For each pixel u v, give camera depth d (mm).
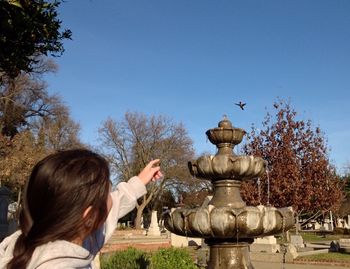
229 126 7887
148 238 29875
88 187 1482
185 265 9195
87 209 1494
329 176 31906
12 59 7395
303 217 37469
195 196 54625
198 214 6777
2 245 1557
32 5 7004
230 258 7121
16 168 33500
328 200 31141
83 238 1547
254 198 29344
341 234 49250
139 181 2236
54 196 1440
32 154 34812
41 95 47969
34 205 1463
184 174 52000
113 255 9484
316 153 30922
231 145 7969
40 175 1484
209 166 7406
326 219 62812
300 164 30734
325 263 19125
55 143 45750
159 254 9320
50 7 7301
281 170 29906
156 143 53031
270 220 6719
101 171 1545
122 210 2086
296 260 20031
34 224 1449
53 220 1431
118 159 53250
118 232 36781
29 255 1436
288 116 31641
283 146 30688
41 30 7305
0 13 6594
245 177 7527
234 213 6637
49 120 48594
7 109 46281
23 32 7039
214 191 7734
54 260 1415
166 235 35438
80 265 1478
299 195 29703
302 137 31188
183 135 53531
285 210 6977
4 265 1462
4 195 27531
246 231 6684
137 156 54000
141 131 53281
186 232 6984
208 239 7312
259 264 19281
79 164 1514
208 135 8062
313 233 51969
